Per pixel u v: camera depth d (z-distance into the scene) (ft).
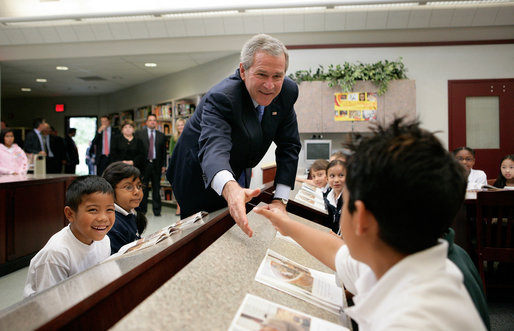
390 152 1.55
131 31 18.43
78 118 33.73
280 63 3.92
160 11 16.83
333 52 18.34
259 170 19.13
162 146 19.19
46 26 18.67
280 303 2.03
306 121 17.51
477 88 17.81
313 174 10.22
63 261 4.23
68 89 30.01
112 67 22.29
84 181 4.40
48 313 1.61
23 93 31.94
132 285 2.18
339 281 2.80
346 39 18.13
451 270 1.71
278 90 4.12
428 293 1.48
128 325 1.50
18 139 28.58
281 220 2.95
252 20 17.49
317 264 3.07
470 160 10.89
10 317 1.57
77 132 33.63
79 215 4.33
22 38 19.30
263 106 4.65
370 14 16.99
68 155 26.50
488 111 17.89
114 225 5.61
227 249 2.70
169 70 23.11
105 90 30.66
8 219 10.25
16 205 10.50
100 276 2.04
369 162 1.59
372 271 1.95
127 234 5.77
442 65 17.95
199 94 21.20
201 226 3.26
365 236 1.68
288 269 2.64
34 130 22.91
